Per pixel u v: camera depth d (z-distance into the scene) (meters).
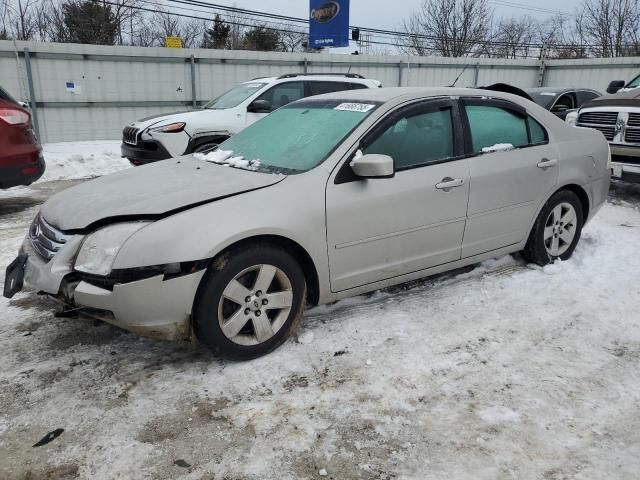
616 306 4.25
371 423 2.86
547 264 4.98
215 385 3.19
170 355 3.53
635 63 21.64
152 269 3.01
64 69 13.98
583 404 3.03
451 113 4.21
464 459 2.61
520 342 3.70
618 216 7.07
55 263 3.19
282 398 3.07
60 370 3.35
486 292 4.47
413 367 3.37
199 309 3.17
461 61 21.09
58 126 14.27
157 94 15.41
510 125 4.60
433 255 4.14
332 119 4.02
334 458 2.61
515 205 4.55
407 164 3.92
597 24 35.25
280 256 3.39
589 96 13.96
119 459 2.60
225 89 16.38
